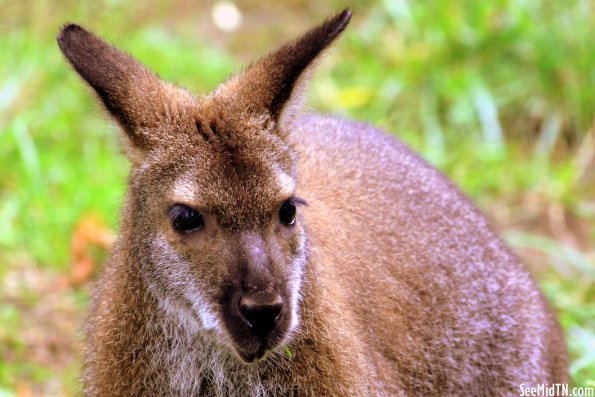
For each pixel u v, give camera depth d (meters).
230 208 8.68
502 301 11.64
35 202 15.93
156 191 8.95
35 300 14.52
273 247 8.77
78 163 16.97
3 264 15.06
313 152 11.30
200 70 18.86
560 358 12.23
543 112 18.31
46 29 19.05
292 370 9.45
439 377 11.10
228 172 8.73
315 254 9.65
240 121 9.02
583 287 14.84
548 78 18.50
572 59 18.36
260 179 8.75
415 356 10.79
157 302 9.29
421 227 11.25
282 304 8.64
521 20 18.72
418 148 17.52
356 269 10.41
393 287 10.70
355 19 20.77
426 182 11.66
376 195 11.17
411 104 18.56
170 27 20.77
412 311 10.83
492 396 11.60
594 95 18.09
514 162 17.70
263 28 21.00
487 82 18.73
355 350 9.71
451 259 11.32
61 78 18.25
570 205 16.89
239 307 8.57
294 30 20.89
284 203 8.93
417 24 19.47
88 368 9.94
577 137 18.12
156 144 9.02
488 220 12.20
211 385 9.70
